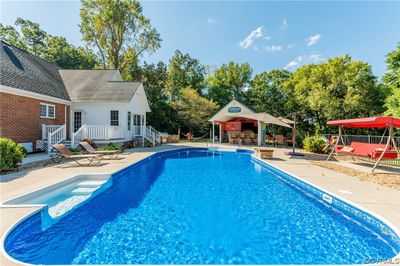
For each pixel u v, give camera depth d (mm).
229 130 23453
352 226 4344
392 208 4266
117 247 3570
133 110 17938
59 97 13883
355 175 7441
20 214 3791
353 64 19312
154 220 4586
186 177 8609
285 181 7992
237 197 6145
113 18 26406
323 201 5547
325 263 3203
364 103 19203
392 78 17875
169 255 3373
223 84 40656
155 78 29562
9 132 10578
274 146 19125
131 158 10992
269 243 3742
